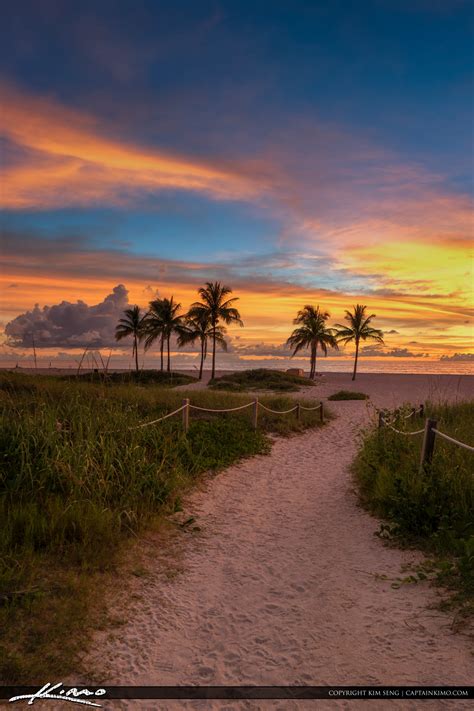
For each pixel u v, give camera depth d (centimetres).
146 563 560
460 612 432
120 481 727
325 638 415
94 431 800
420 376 8669
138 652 391
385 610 454
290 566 576
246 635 424
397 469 845
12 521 559
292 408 1888
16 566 478
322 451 1347
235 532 698
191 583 526
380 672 362
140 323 6162
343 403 2683
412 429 1190
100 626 418
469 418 1351
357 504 817
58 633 393
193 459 1026
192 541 650
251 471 1089
